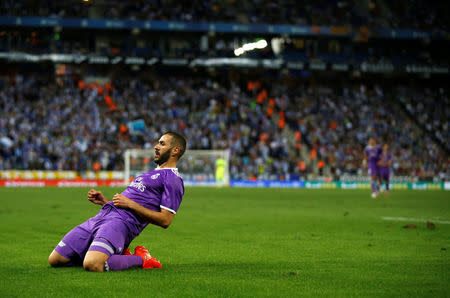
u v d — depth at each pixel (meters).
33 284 5.40
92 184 41.88
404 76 59.59
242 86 56.84
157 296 4.89
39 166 42.09
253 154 48.00
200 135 48.66
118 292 5.05
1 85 49.16
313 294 5.09
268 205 21.38
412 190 41.00
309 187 46.09
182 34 55.25
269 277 6.02
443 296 5.05
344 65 55.53
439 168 49.66
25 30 50.78
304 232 11.61
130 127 46.28
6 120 44.84
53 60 50.19
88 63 52.69
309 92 56.78
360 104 55.38
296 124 52.12
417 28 57.31
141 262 6.41
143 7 53.34
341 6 57.38
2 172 40.50
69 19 49.50
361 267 6.86
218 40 55.78
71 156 43.44
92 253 6.05
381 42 58.50
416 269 6.70
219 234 11.18
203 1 55.34
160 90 52.97
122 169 44.16
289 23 55.56
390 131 52.84
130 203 6.23
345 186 46.94
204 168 45.50
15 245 9.16
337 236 10.84
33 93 48.69
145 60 52.41
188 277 5.91
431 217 15.77
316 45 57.38
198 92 53.56
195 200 24.67
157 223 6.33
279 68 55.16
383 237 10.62
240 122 51.16
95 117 47.34
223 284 5.52
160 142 6.55
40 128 44.97
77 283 5.44
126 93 50.94
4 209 17.95
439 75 60.00
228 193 31.98
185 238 10.41
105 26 50.28
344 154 49.38
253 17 55.53
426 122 54.62
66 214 16.03
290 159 48.00
